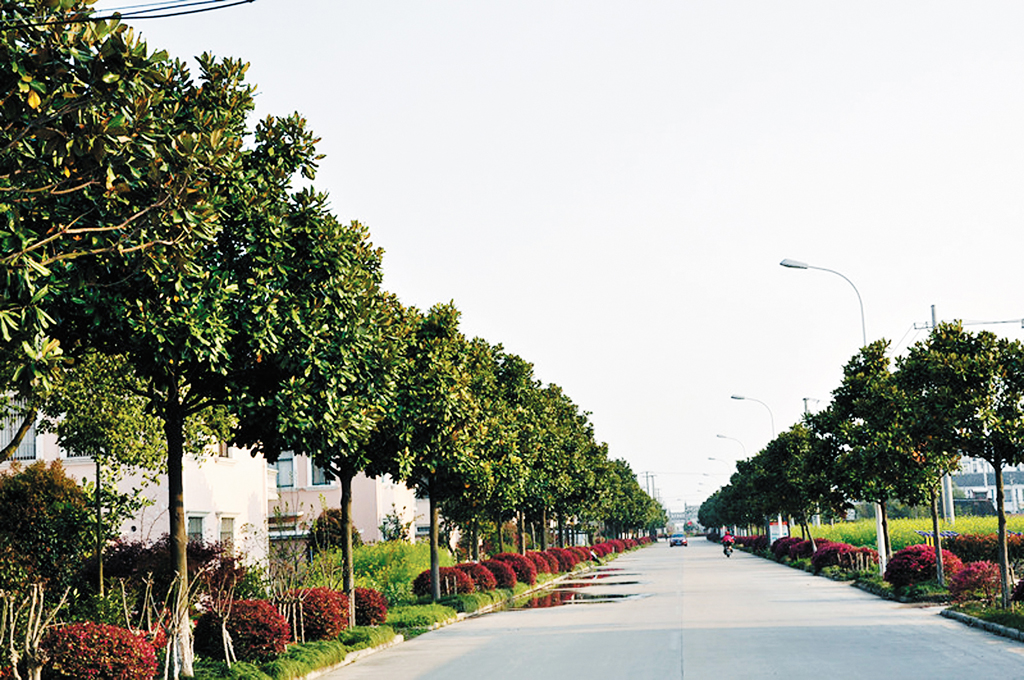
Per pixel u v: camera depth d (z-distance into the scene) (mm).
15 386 8477
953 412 20516
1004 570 20781
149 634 13664
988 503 104562
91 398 19062
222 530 29906
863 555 41688
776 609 25875
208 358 12961
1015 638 17500
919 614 23062
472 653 18578
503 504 33812
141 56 8484
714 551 100000
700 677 14023
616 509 99375
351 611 21422
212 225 10375
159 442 20375
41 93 8109
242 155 14039
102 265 10352
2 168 8398
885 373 32719
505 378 35812
